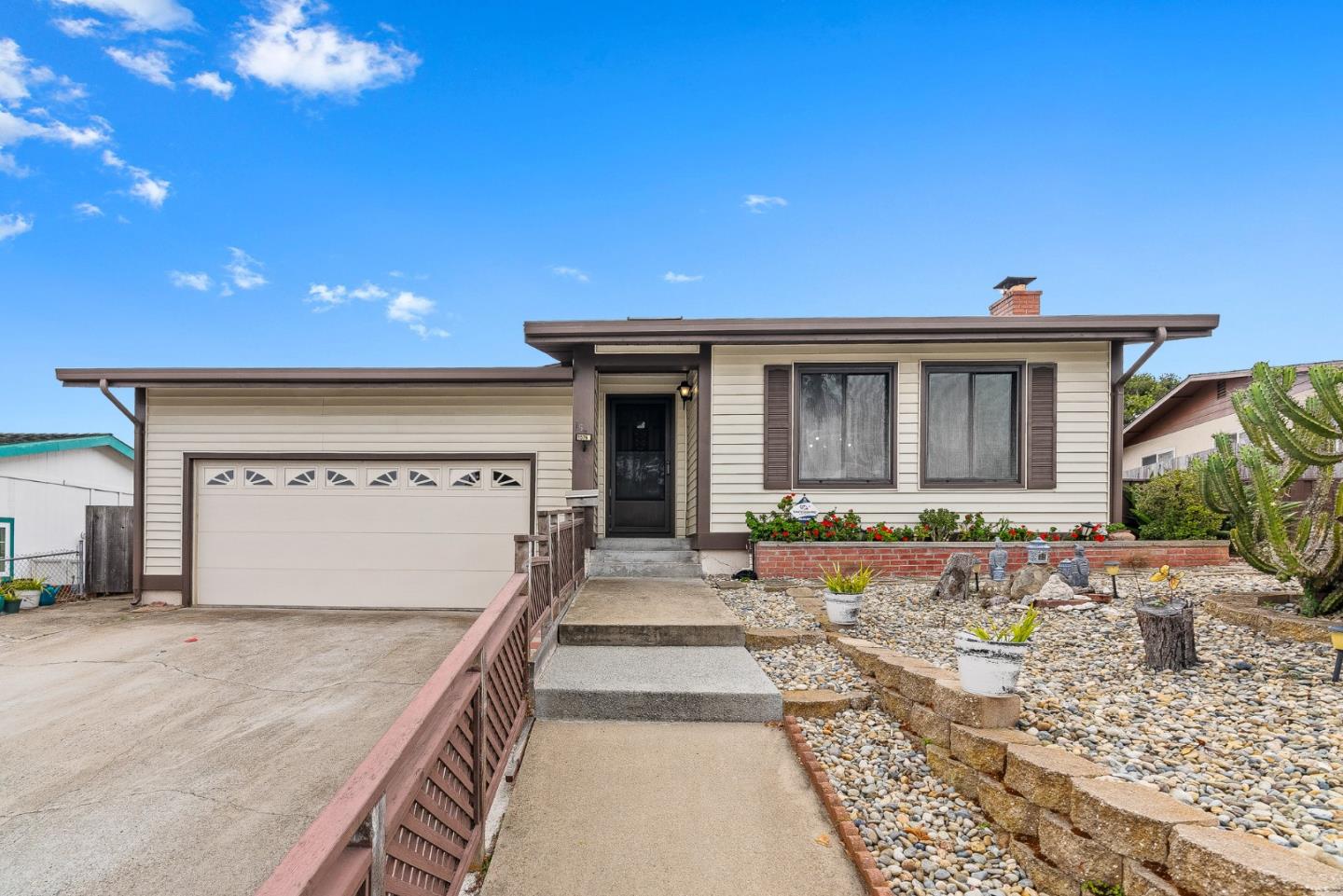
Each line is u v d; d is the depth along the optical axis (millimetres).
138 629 8727
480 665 2828
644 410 11086
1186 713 3525
